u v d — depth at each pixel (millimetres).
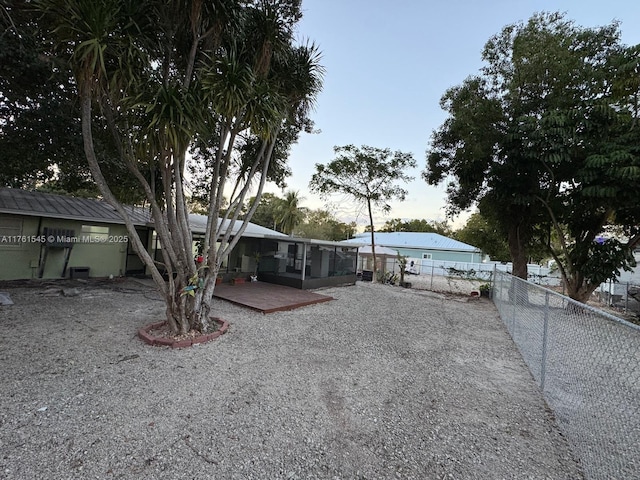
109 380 3205
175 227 4555
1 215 8102
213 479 1963
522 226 10781
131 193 8305
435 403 3158
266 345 4637
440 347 5113
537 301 4191
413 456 2303
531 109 9266
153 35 4164
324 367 3939
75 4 3178
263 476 2021
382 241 27250
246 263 11492
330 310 7523
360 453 2309
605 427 2354
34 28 4781
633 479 2055
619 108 7977
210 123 4355
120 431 2383
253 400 2988
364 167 14656
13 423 2395
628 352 2197
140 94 3611
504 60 9922
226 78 4031
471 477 2109
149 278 10398
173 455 2156
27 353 3773
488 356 4797
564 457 2373
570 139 7855
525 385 3750
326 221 35281
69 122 6312
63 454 2092
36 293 7168
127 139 4246
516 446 2490
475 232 18250
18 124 6215
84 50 3246
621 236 10602
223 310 6668
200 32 4695
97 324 5074
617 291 12289
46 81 5723
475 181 10820
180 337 4457
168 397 2938
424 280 17938
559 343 3291
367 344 5031
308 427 2605
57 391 2920
